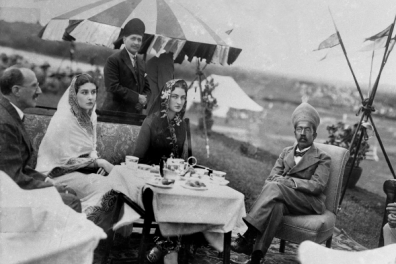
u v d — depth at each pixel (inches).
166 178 135.0
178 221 128.0
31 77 133.2
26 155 126.6
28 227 95.0
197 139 237.6
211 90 237.1
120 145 174.2
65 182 145.6
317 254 55.9
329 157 169.5
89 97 150.6
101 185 140.9
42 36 197.0
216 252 169.3
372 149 231.6
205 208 130.6
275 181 162.7
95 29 190.1
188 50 211.3
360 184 229.9
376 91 233.9
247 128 242.2
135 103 203.2
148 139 162.6
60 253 91.0
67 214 99.6
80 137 152.3
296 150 174.2
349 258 55.9
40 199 106.7
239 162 242.2
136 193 132.0
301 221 155.0
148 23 200.4
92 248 93.6
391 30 228.7
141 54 206.5
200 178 150.9
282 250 181.0
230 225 133.6
